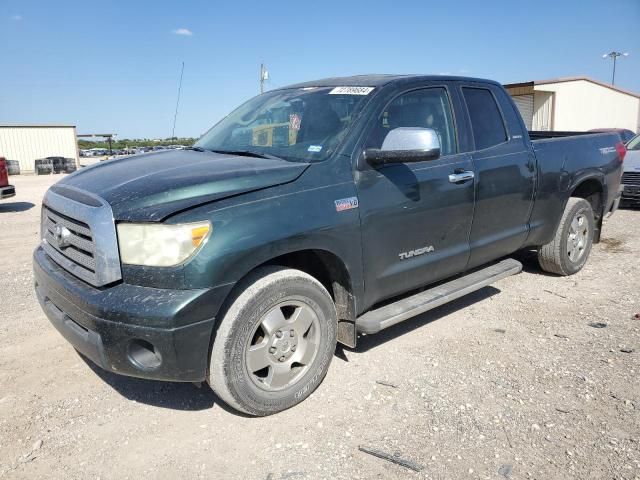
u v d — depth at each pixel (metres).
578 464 2.79
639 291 5.38
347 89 4.10
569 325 4.59
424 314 4.91
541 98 27.55
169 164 3.60
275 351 3.26
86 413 3.38
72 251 3.24
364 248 3.60
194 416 3.34
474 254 4.52
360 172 3.59
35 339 4.45
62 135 38.38
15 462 2.91
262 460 2.89
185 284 2.84
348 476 2.75
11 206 14.14
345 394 3.53
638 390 3.49
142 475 2.80
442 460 2.85
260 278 3.16
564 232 5.63
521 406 3.34
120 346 2.88
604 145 6.15
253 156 3.79
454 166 4.23
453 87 4.46
